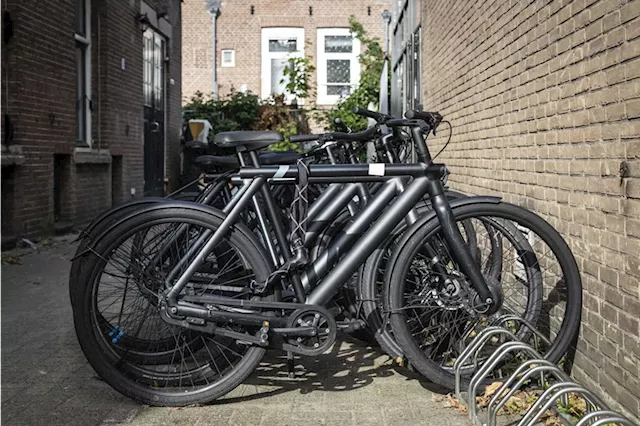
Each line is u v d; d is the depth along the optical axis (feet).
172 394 10.67
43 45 27.55
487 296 11.00
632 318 9.20
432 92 27.12
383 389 11.55
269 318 10.64
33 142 26.76
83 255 10.61
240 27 66.39
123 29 38.24
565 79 11.53
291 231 11.02
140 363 10.99
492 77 16.74
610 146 9.84
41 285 19.75
